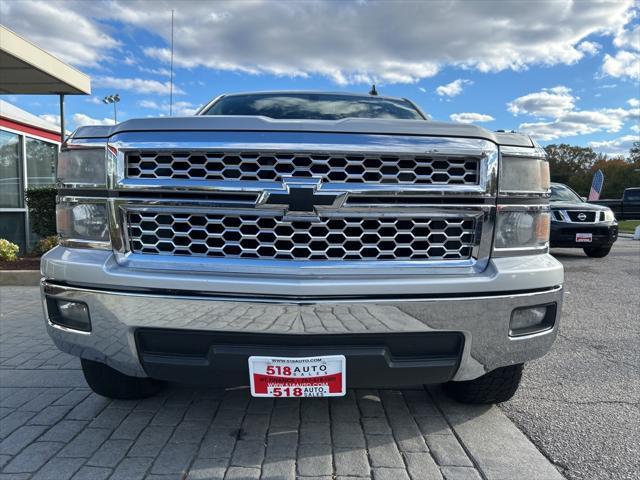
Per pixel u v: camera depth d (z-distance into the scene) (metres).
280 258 2.04
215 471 2.17
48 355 3.75
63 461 2.25
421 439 2.46
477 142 2.07
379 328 1.98
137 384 2.78
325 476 2.13
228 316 1.97
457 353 2.10
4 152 9.55
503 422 2.64
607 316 4.93
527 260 2.16
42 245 8.63
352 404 2.86
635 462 2.26
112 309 2.06
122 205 2.09
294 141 1.99
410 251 2.06
